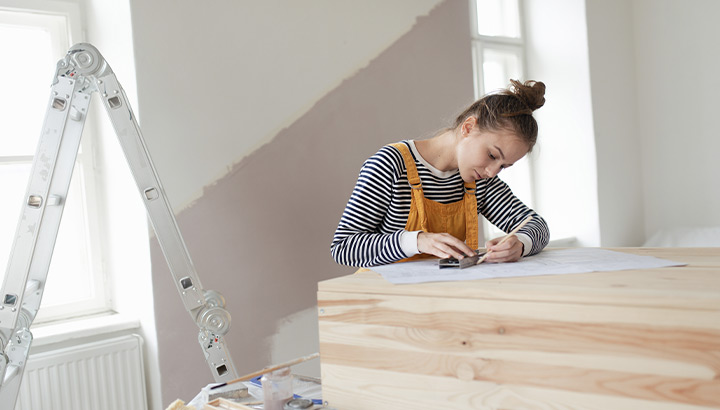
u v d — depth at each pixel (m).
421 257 1.30
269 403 0.92
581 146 3.53
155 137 1.87
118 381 1.88
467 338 0.81
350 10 2.38
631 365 0.69
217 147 2.00
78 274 2.14
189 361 1.92
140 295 1.94
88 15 2.11
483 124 1.27
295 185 2.19
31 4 2.00
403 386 0.88
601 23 3.56
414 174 1.39
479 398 0.81
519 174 3.71
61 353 1.78
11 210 2.04
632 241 3.75
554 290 0.75
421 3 2.63
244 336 2.04
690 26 3.61
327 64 2.30
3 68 2.03
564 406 0.74
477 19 3.39
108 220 2.14
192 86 1.94
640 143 3.85
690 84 3.63
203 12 1.97
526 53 3.68
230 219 2.03
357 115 2.38
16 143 2.06
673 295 0.67
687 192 3.69
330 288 0.94
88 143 2.14
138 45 1.83
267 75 2.13
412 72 2.59
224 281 2.00
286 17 2.18
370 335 0.91
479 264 1.09
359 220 1.37
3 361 1.32
